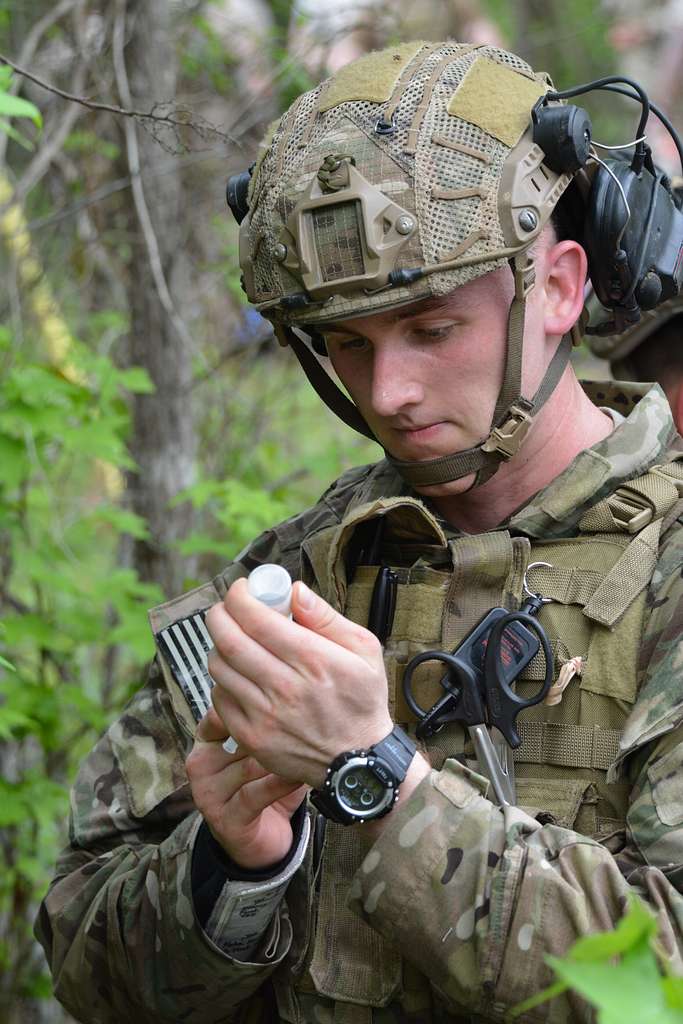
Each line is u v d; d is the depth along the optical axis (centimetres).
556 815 173
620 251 190
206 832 183
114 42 369
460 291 176
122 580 387
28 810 381
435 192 174
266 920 182
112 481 485
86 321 470
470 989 157
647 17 811
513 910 155
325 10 466
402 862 158
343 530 190
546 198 179
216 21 475
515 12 727
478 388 181
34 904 427
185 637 210
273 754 160
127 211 407
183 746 210
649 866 160
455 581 188
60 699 391
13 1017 421
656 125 698
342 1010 185
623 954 90
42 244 445
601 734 174
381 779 158
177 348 414
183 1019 190
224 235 468
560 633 180
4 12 424
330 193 175
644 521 182
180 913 181
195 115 276
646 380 306
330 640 160
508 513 196
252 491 395
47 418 356
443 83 182
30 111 194
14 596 425
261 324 459
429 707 184
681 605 172
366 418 190
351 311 174
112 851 206
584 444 196
